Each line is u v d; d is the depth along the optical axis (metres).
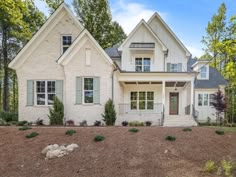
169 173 8.63
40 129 13.42
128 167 9.16
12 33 28.09
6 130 13.22
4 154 10.47
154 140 11.44
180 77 19.16
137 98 22.45
